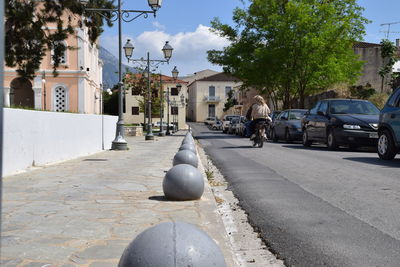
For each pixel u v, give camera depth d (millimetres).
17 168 8609
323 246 3764
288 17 28859
